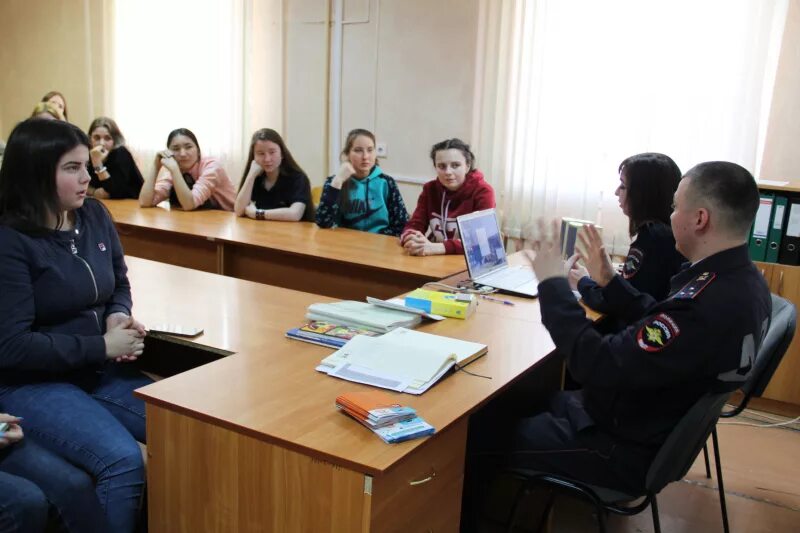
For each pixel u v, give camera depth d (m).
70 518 1.46
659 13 3.72
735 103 3.58
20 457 1.49
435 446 1.38
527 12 4.11
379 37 4.74
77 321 1.83
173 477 1.45
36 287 1.72
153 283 2.44
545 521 1.95
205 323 1.99
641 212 2.22
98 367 1.90
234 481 1.36
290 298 2.30
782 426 3.07
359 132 3.56
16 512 1.35
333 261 2.90
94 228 1.89
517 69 4.21
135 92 5.83
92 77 6.03
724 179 1.47
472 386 1.57
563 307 1.57
